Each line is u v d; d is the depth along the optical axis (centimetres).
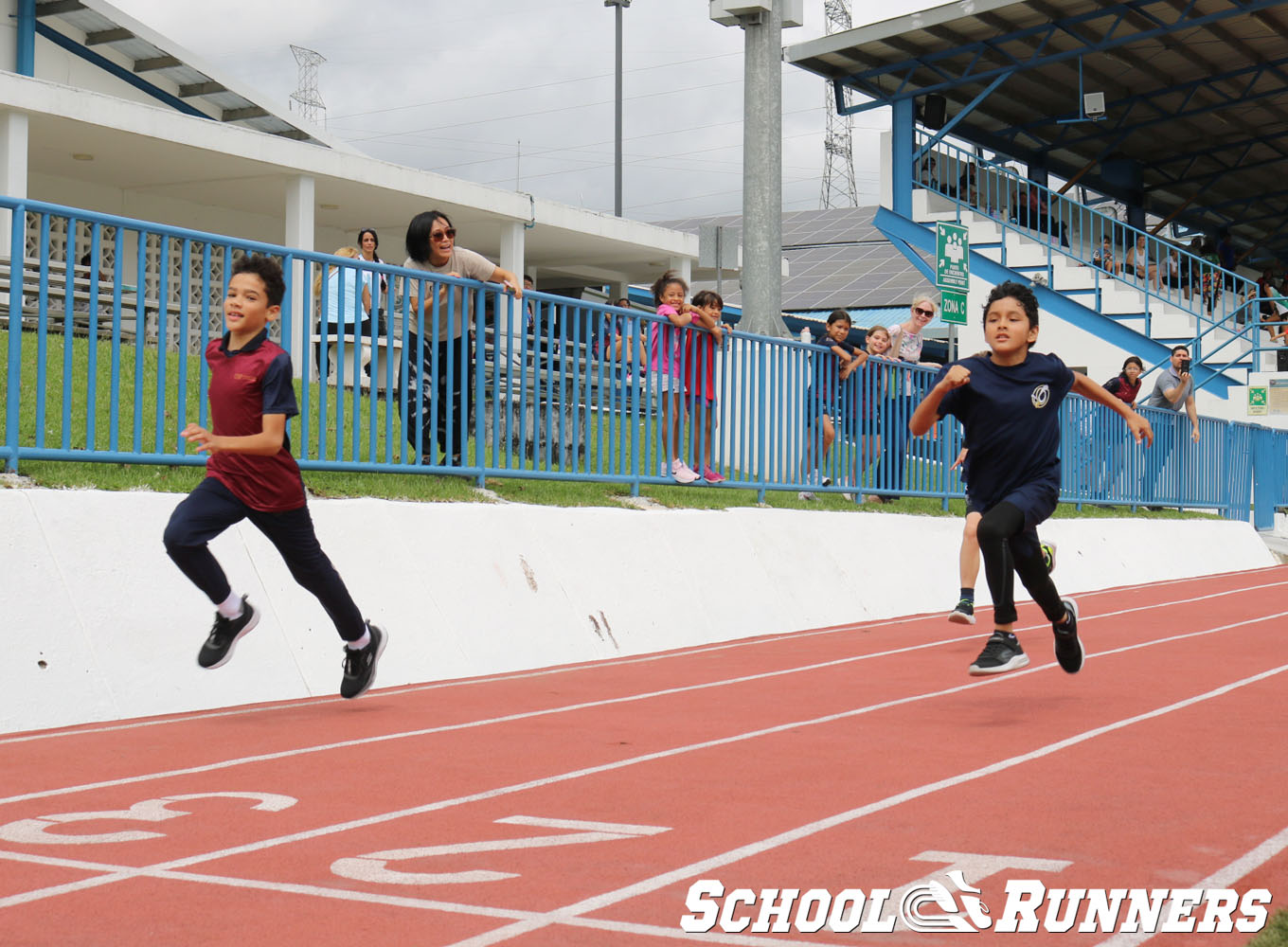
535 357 976
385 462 880
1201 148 3238
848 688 744
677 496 1125
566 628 889
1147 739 571
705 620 1012
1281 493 2389
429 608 809
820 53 2603
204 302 772
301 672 721
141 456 734
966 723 617
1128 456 1841
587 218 2461
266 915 323
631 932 311
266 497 596
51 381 920
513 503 928
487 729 603
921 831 407
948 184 2828
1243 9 2377
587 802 449
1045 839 398
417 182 2123
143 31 2186
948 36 2544
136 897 338
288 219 1998
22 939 305
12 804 446
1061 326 2672
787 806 443
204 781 484
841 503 1331
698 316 1135
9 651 605
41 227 689
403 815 429
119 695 636
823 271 4188
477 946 300
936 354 3556
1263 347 2573
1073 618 653
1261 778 487
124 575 668
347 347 962
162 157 1875
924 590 1303
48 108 1656
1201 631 1047
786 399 1239
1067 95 2873
